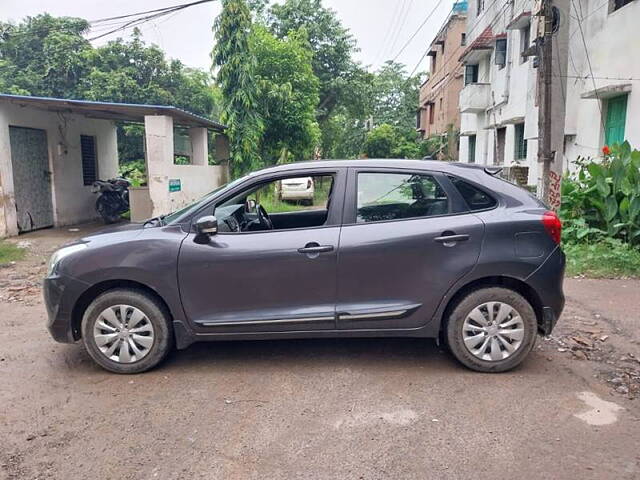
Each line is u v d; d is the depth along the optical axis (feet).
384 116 141.79
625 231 27.07
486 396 12.00
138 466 9.47
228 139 57.06
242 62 56.13
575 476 9.04
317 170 13.65
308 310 13.09
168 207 37.96
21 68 74.49
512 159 57.77
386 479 9.00
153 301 13.26
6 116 34.19
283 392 12.33
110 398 12.14
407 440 10.21
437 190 13.35
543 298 12.97
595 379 12.92
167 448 10.03
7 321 18.31
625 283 22.29
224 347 15.29
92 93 68.74
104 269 13.05
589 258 24.82
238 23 55.67
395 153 112.47
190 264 13.01
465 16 93.15
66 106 35.58
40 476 9.20
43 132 38.73
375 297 13.07
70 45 72.18
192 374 13.43
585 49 41.32
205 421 11.03
